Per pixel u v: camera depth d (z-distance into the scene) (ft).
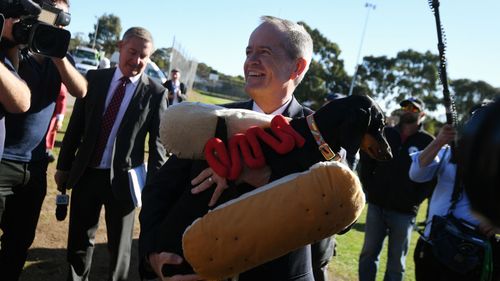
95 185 11.12
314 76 145.69
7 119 9.09
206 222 4.70
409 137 14.25
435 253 9.14
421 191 13.83
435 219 9.41
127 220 11.37
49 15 7.56
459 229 9.07
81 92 9.66
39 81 9.36
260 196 4.61
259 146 5.09
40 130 9.61
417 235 27.50
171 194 6.05
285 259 5.41
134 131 11.09
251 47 6.75
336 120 5.25
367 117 5.21
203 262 4.72
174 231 5.29
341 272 17.38
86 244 11.30
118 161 10.89
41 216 16.55
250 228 4.50
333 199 4.44
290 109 7.29
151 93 11.41
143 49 11.07
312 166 4.64
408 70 167.22
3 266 9.82
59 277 12.82
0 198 9.19
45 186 10.20
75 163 11.01
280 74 6.68
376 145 5.45
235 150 5.10
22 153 9.37
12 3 7.02
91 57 84.79
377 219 14.23
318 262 7.70
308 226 4.49
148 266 5.80
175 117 5.34
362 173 14.39
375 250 14.30
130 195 10.96
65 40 7.40
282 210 4.45
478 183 1.84
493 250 9.00
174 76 35.55
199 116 5.29
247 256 4.61
